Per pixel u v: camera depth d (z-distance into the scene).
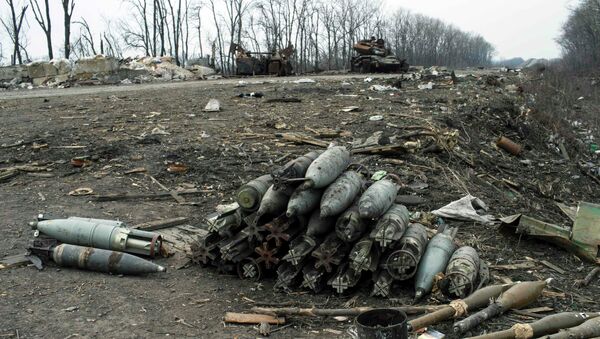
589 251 7.16
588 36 61.97
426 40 90.12
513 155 15.12
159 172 10.25
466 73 33.56
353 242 5.73
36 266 6.08
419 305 5.41
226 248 5.93
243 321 5.09
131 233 6.48
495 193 10.94
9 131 12.76
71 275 5.98
